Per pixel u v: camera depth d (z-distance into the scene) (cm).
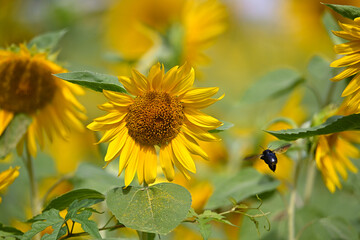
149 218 155
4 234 159
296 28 250
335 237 185
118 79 160
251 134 210
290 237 182
